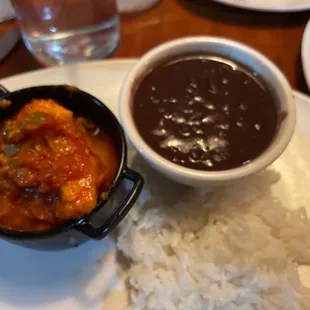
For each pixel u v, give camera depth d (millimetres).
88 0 248
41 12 246
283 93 184
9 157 177
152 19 284
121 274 188
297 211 202
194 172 165
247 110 185
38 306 178
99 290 183
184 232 200
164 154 175
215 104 187
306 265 195
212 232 197
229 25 280
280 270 189
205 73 197
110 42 269
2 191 173
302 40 250
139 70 191
